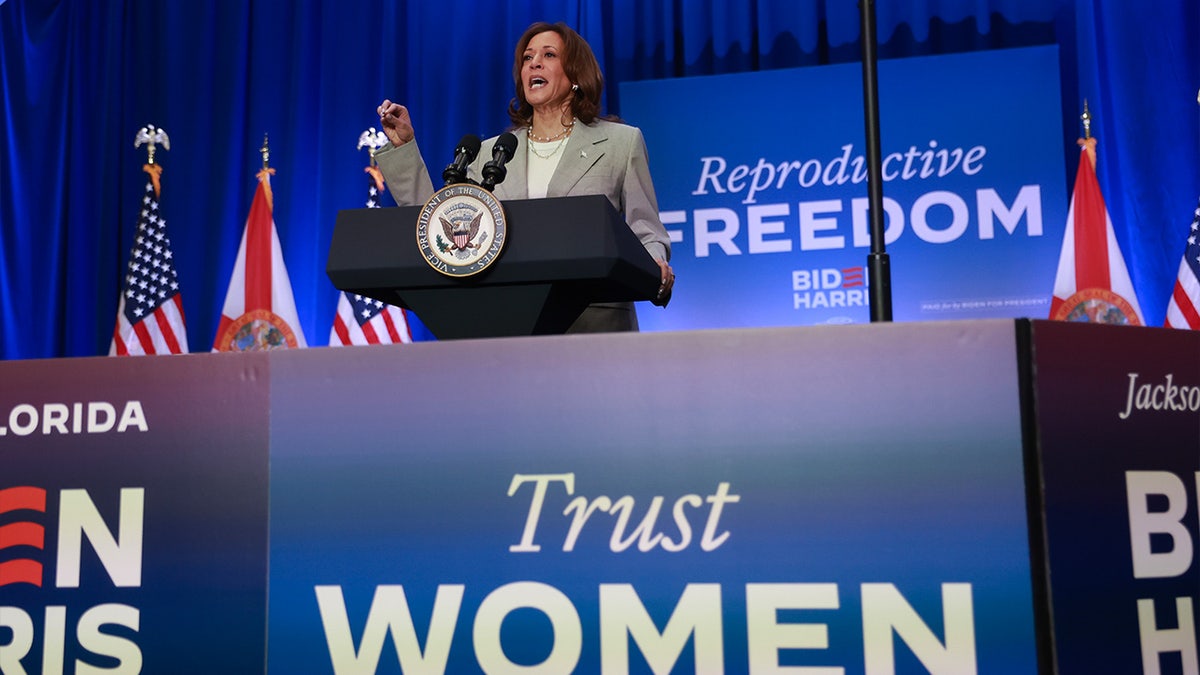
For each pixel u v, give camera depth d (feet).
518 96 6.47
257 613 3.43
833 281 12.44
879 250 4.74
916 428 3.17
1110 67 12.54
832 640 3.15
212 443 3.52
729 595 3.21
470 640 3.31
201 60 14.33
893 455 3.17
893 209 12.40
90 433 3.61
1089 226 12.06
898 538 3.15
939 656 3.10
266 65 14.38
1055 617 3.10
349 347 3.48
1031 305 12.09
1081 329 3.29
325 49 14.20
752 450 3.23
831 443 3.20
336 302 13.76
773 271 12.57
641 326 12.71
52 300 13.98
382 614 3.36
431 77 13.80
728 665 3.19
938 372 3.18
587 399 3.33
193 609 3.48
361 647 3.36
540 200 4.10
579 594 3.28
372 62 14.17
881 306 4.70
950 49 13.08
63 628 3.56
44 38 14.48
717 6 13.35
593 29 13.44
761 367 3.26
